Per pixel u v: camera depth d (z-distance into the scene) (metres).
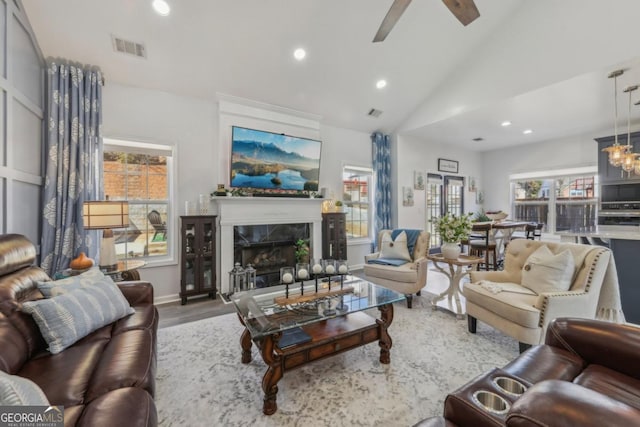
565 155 5.72
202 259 3.52
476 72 4.02
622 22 2.77
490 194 6.98
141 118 3.39
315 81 3.90
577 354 1.31
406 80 4.26
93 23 2.69
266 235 4.18
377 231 5.36
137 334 1.63
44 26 2.66
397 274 3.28
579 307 2.06
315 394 1.75
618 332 1.24
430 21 3.39
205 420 1.54
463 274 3.09
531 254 2.54
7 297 1.45
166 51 3.05
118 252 3.39
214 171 3.84
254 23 2.96
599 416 0.56
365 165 5.38
